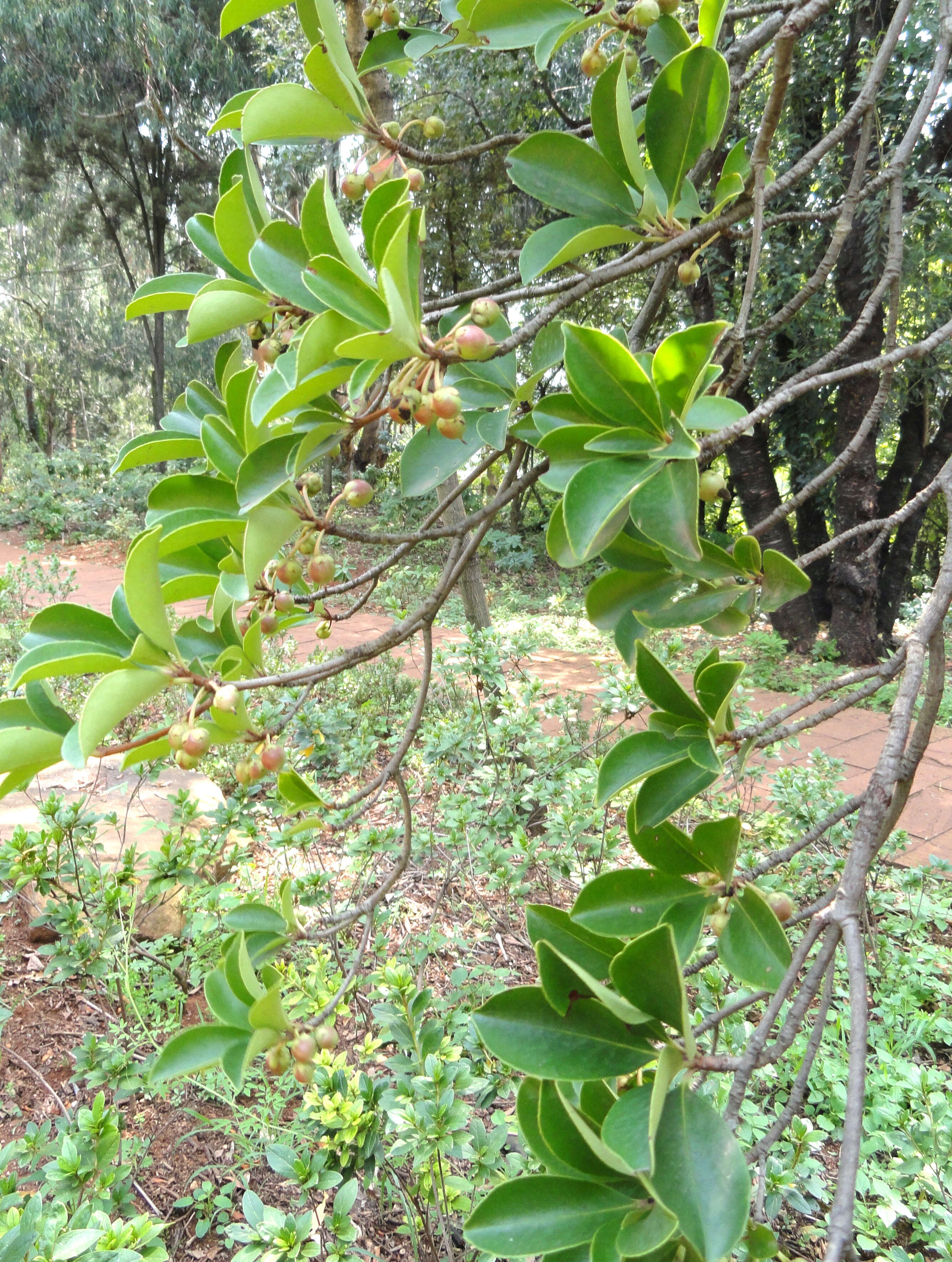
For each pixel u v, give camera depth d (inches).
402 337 28.3
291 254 34.7
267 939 38.4
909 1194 89.7
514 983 119.3
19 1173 87.6
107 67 612.4
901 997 116.0
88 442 953.5
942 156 285.4
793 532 389.4
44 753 32.1
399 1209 86.3
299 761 155.3
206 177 703.7
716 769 34.3
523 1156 74.9
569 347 32.3
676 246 40.7
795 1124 82.2
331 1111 69.7
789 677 302.5
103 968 96.3
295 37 391.9
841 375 40.6
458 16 53.7
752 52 53.9
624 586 44.5
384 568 43.3
